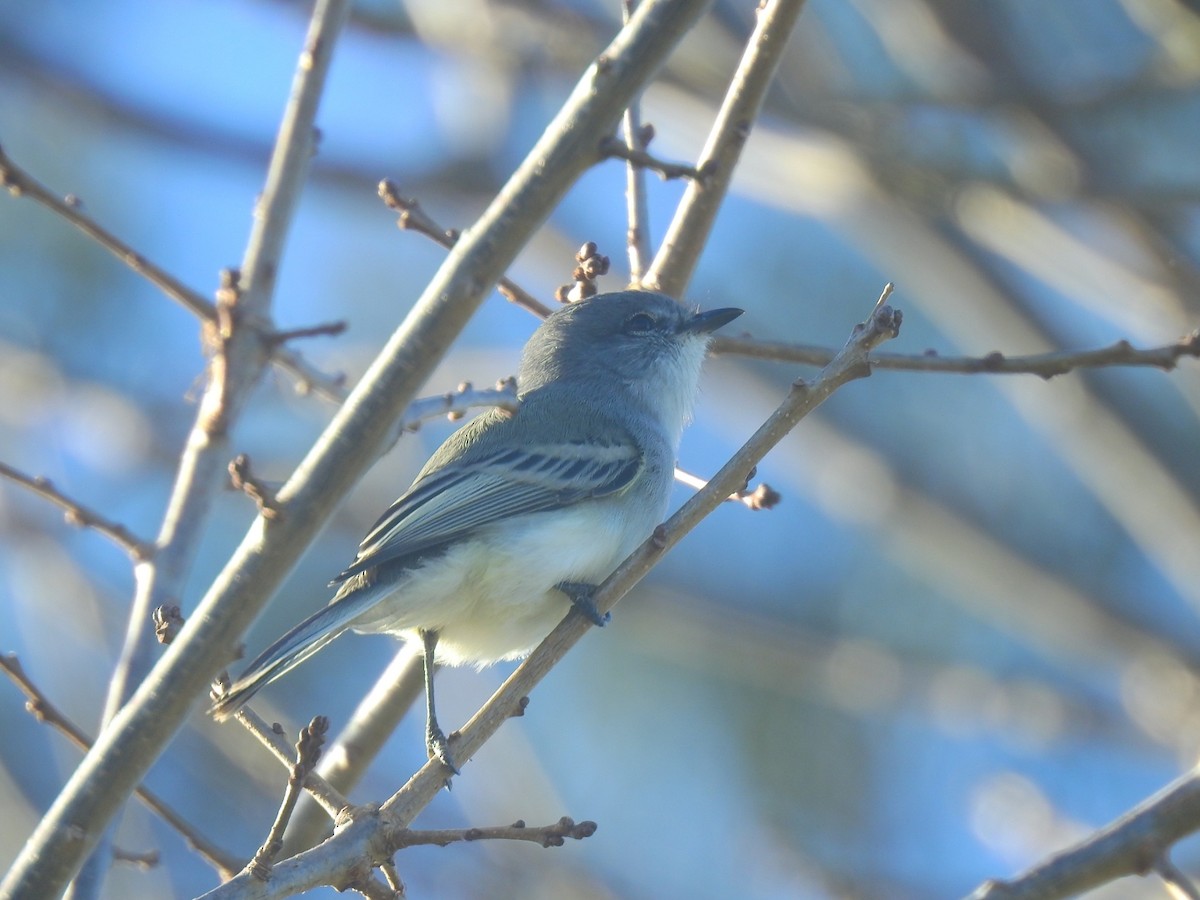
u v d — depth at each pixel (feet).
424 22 41.93
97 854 22.89
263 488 18.85
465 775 39.47
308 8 42.88
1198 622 44.70
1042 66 38.70
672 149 39.96
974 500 47.24
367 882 20.21
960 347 48.26
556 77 41.70
